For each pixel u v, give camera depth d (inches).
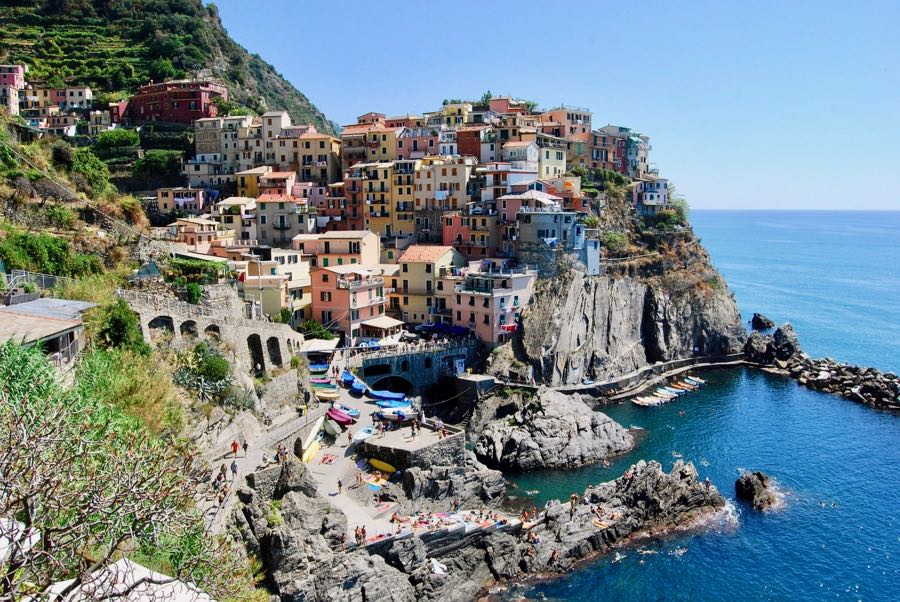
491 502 3570.4
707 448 4414.4
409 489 3240.7
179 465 1462.8
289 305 4913.9
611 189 7106.3
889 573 3053.6
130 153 7839.6
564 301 5487.2
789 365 6343.5
